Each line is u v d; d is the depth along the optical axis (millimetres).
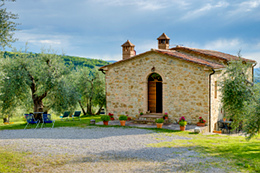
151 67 18094
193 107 16688
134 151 10414
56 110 21375
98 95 33312
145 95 18453
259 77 11242
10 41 9758
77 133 14578
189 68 16719
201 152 10359
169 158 9461
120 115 18891
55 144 11484
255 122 10359
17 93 19234
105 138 13016
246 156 9859
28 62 19625
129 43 22141
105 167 8383
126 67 19047
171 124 17094
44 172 7871
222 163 8938
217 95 17891
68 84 22000
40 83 20125
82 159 9234
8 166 8258
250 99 11062
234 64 12234
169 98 17531
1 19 9219
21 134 14492
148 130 15266
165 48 22328
